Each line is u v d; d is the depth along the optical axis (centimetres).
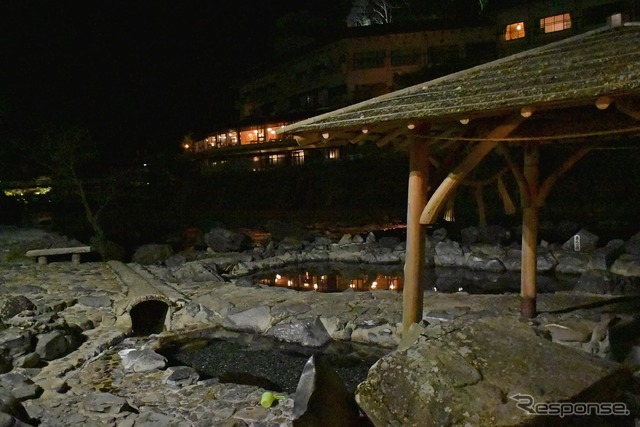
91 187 2508
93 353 762
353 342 845
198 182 3741
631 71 416
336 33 3238
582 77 443
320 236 1928
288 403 562
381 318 863
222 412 547
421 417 276
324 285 1325
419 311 589
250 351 825
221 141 3838
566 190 2253
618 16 541
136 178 3547
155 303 1047
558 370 291
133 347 814
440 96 524
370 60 3111
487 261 1404
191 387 623
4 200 2394
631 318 742
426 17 3459
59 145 1748
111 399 571
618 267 1177
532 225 761
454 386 283
